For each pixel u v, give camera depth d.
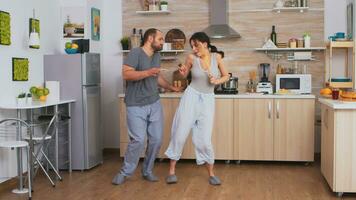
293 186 4.70
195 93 4.67
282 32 6.40
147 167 4.96
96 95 5.75
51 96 5.43
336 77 6.23
